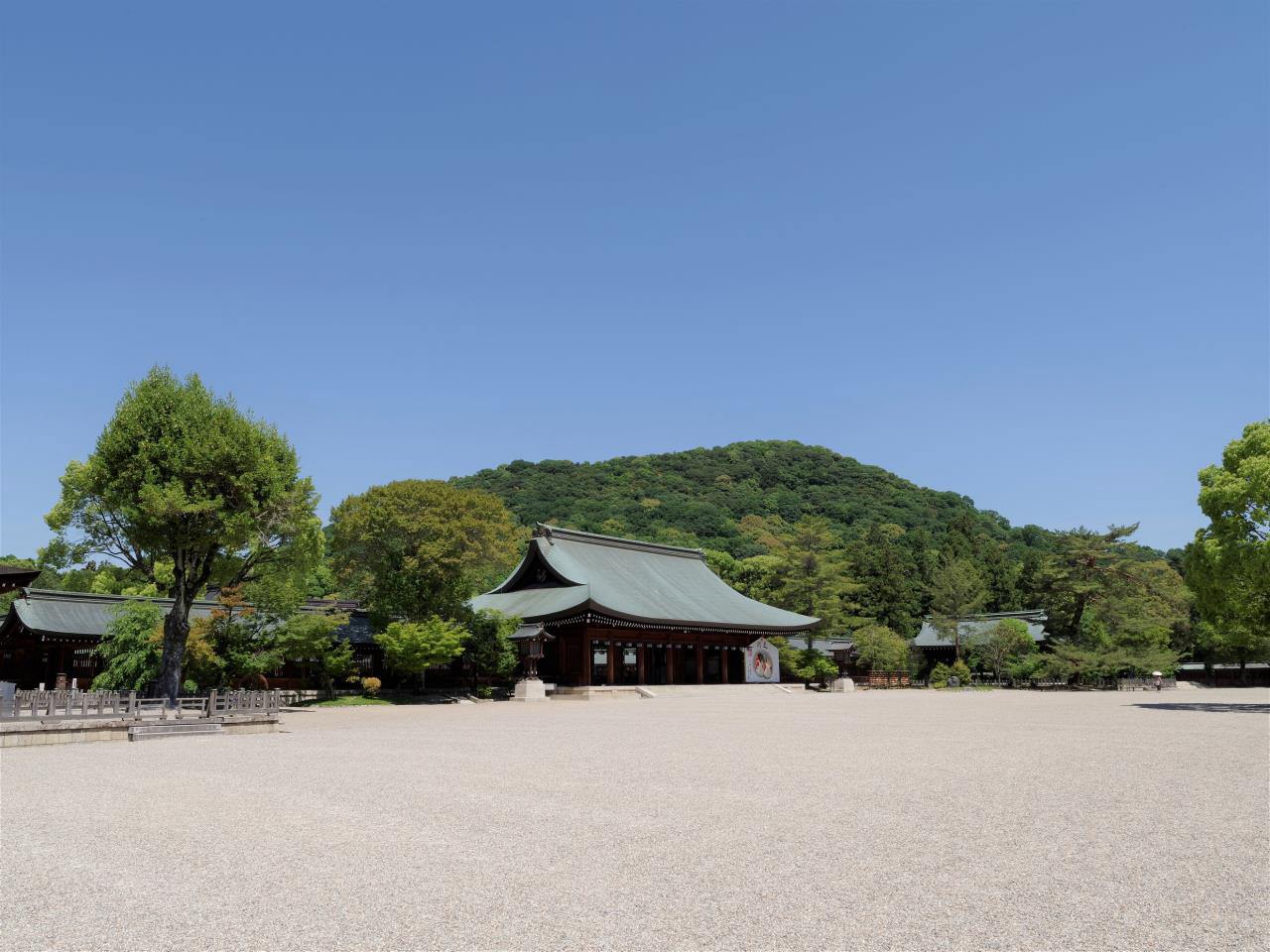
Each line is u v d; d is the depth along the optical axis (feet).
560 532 195.00
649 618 168.45
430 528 138.00
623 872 24.77
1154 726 77.56
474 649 149.28
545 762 51.62
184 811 34.99
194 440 97.60
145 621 121.60
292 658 132.67
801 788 40.09
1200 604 104.73
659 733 73.72
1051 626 221.66
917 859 26.13
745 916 20.63
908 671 234.17
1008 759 51.78
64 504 102.32
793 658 215.72
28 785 43.16
